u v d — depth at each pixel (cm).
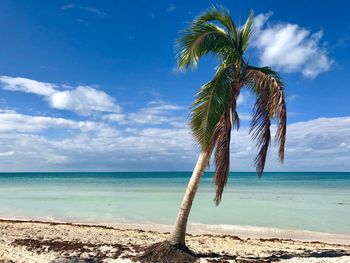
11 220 1945
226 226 1916
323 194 3903
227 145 1048
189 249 1202
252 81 1076
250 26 1130
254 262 1098
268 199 3284
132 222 2027
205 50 1109
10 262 1031
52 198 3284
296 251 1295
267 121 1059
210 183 6359
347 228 1883
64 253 1153
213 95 1041
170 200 3144
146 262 1047
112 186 5425
